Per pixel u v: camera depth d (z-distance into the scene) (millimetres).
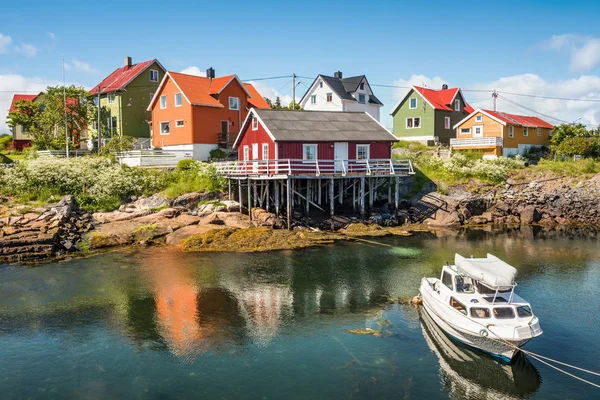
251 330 16203
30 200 30406
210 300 18906
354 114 37312
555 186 38406
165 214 30438
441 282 17078
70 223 28328
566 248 27547
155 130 45406
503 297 15258
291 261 24312
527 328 13875
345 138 33156
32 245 24828
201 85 44281
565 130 48906
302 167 32219
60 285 20562
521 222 36094
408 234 31156
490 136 46531
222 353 14602
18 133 51125
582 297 19391
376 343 15305
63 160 35188
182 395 12414
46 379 13195
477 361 14281
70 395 12453
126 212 30859
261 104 48594
